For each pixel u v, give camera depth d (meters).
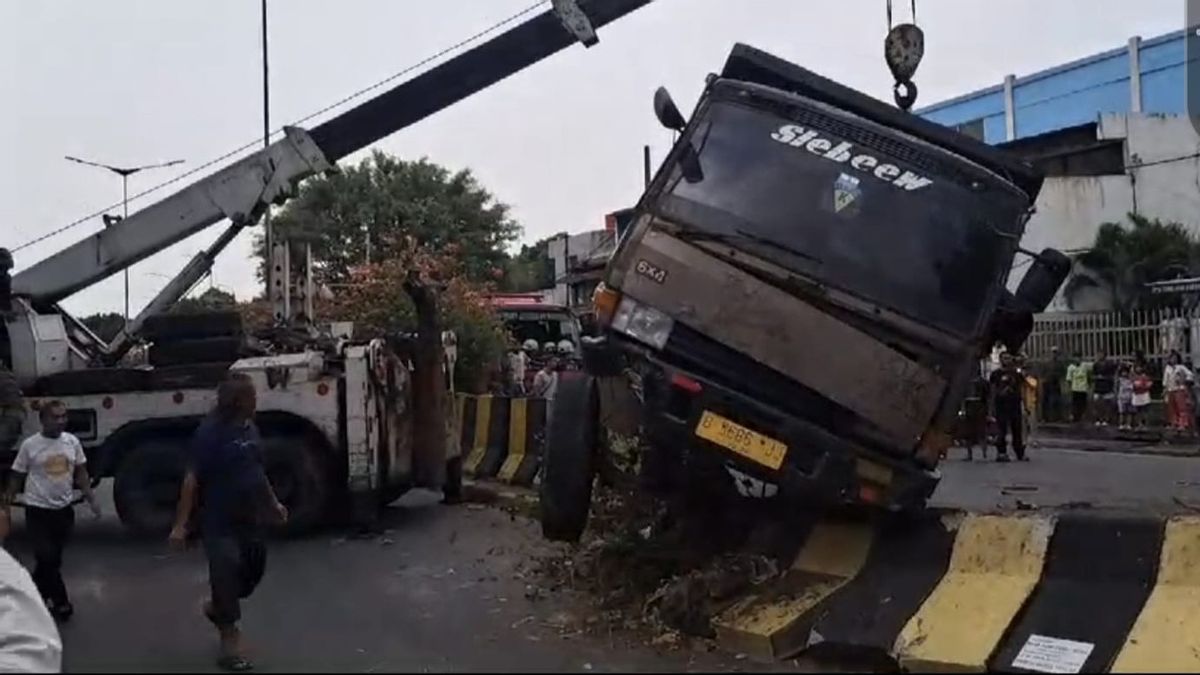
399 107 13.59
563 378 8.98
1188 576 6.93
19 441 12.29
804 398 7.96
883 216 8.14
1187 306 28.34
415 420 13.70
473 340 22.84
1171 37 47.47
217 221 13.91
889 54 10.74
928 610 7.27
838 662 7.19
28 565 10.67
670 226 8.27
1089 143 37.19
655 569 8.77
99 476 12.54
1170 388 23.39
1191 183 36.03
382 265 25.11
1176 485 14.72
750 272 8.08
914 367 7.87
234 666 7.43
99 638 8.32
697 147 8.52
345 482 12.55
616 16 12.88
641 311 8.16
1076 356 27.92
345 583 9.95
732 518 8.98
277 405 12.39
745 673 3.92
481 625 8.27
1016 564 7.41
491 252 49.00
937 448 7.88
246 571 7.80
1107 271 32.19
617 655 7.36
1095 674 6.50
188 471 7.79
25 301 12.89
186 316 12.78
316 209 47.91
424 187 49.16
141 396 12.48
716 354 8.06
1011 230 8.11
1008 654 6.80
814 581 7.95
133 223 13.86
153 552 11.70
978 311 7.96
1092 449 21.84
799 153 8.39
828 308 7.98
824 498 7.84
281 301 15.38
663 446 8.53
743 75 9.54
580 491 8.62
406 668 6.21
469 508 14.33
